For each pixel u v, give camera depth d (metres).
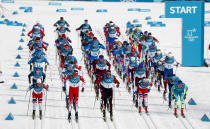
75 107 52.66
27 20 120.31
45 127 49.94
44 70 71.00
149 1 167.50
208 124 53.50
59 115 54.41
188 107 60.50
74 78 51.38
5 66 77.50
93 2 163.62
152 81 71.00
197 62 89.00
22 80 69.81
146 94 55.78
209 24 125.81
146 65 76.44
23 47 91.38
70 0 167.88
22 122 51.16
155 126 52.16
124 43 70.81
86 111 56.41
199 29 88.12
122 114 56.06
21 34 102.19
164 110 58.50
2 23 113.94
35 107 52.12
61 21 86.06
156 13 138.88
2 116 53.03
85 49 72.25
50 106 57.62
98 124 51.94
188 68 87.44
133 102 60.16
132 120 53.97
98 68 60.25
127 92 65.62
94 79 60.34
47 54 87.00
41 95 52.16
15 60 81.81
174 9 87.25
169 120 54.59
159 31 112.12
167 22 122.81
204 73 82.94
